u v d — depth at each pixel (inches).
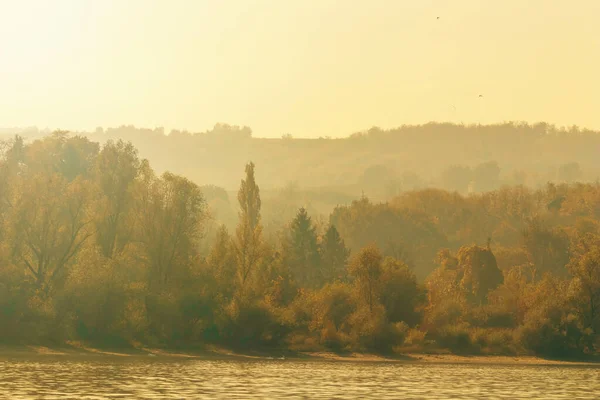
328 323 5088.6
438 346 5236.2
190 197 5068.9
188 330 4768.7
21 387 2800.2
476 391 3097.9
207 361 4244.6
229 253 5118.1
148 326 4712.1
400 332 5014.8
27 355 4126.5
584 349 5201.8
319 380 3353.8
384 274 5305.1
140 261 4958.2
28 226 4793.3
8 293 4443.9
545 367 4586.6
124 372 3420.3
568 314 5260.8
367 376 3627.0
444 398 2849.4
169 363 4018.2
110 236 5019.7
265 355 4766.2
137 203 5054.1
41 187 4874.5
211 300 4795.8
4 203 4923.7
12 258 4724.4
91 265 4640.8
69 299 4527.6
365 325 5004.9
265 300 5049.2
